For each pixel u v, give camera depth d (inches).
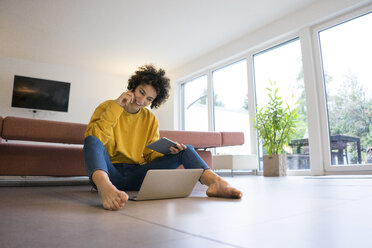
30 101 215.3
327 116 141.4
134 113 57.3
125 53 213.8
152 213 30.5
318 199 40.5
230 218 26.9
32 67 226.2
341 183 72.1
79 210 33.2
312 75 146.9
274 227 22.7
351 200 38.5
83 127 79.0
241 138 107.6
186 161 50.2
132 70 250.5
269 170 142.8
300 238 19.1
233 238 19.3
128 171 53.7
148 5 151.1
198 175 45.9
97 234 20.9
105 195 34.2
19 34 182.1
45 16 161.2
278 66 171.2
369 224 23.2
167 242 18.4
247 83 187.0
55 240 19.2
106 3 149.0
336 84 140.4
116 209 33.2
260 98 180.4
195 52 213.2
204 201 40.5
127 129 56.2
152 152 56.8
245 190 57.9
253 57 186.9
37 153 84.7
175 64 236.8
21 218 27.9
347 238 18.9
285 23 162.6
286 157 145.6
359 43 134.2
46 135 74.9
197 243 18.0
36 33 181.0
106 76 257.3
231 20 167.2
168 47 203.8
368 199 39.2
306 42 151.6
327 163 137.9
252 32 181.8
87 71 248.8
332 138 138.9
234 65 201.6
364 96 129.9
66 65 237.5
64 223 25.2
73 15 160.2
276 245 17.4
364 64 131.4
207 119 218.4
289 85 163.8
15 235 20.7
